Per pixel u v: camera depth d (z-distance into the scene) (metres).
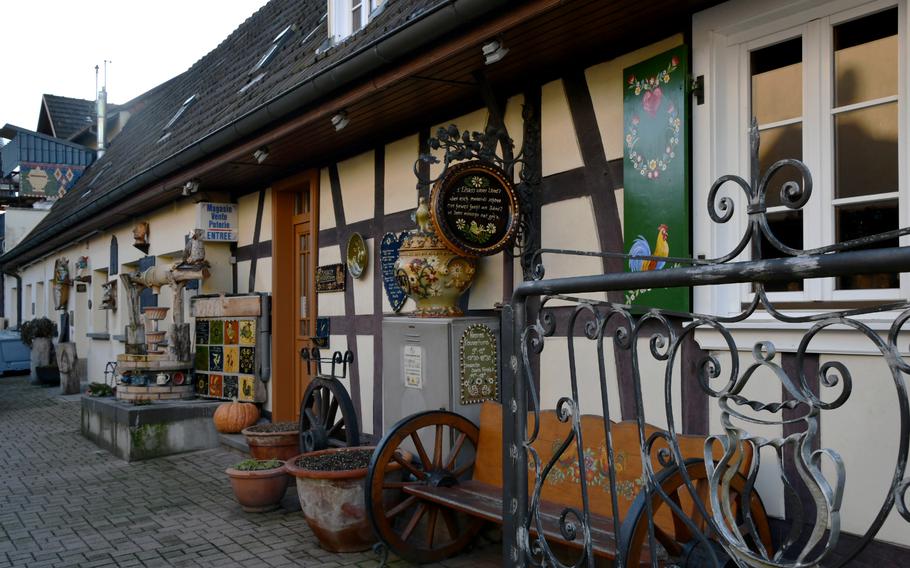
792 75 3.51
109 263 13.48
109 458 8.15
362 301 6.65
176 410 8.12
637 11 3.81
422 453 4.63
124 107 22.44
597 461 3.95
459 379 4.85
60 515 5.94
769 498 3.37
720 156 3.69
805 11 3.38
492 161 4.84
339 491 4.68
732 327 3.47
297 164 7.59
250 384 8.14
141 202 10.01
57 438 9.66
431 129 5.78
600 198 4.33
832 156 3.32
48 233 14.91
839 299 3.26
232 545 5.05
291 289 8.18
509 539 2.78
